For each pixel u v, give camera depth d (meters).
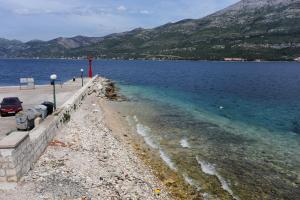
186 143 32.62
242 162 27.42
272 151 30.44
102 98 58.44
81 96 48.31
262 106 56.44
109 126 38.09
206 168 25.97
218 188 22.52
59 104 41.44
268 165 26.80
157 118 44.19
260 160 27.95
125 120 42.72
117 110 49.44
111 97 61.19
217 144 32.44
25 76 118.62
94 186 20.12
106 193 19.44
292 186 23.00
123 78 114.75
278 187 22.81
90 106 46.16
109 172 23.06
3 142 18.97
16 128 29.19
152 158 28.14
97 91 61.12
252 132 37.47
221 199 21.00
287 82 104.12
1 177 18.88
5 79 104.00
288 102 61.31
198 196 21.25
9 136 20.28
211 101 61.41
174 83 97.62
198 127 39.41
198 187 22.59
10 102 35.09
